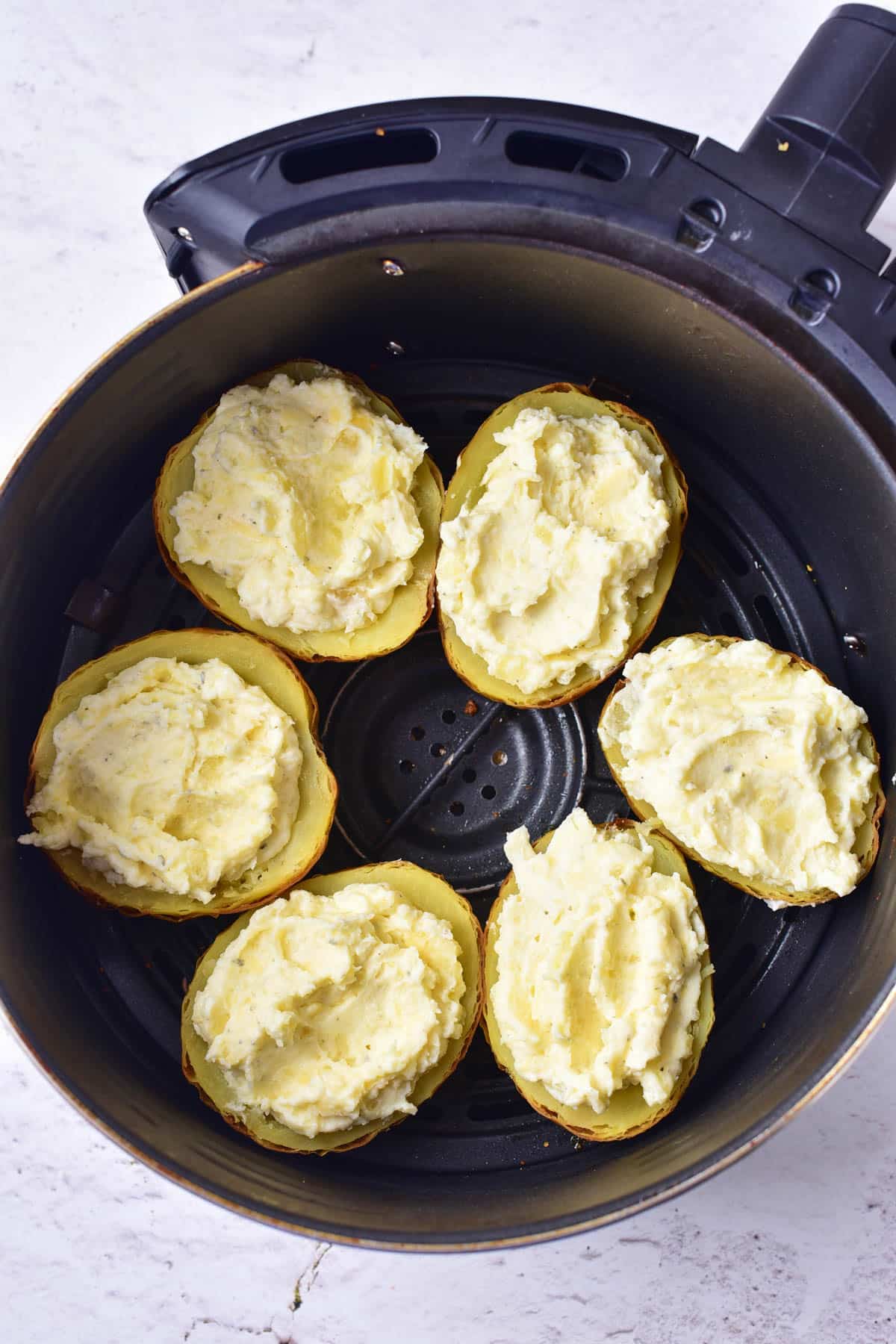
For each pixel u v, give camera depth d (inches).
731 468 19.2
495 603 17.8
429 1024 17.1
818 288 15.9
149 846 17.2
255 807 17.4
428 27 21.0
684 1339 20.1
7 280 21.0
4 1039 20.3
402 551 17.9
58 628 18.7
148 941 18.6
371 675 19.6
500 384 19.3
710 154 15.9
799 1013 17.8
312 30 21.1
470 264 17.0
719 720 17.6
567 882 17.4
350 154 16.6
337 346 18.6
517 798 19.4
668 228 15.9
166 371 17.4
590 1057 16.9
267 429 17.9
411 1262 20.2
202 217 16.0
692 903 17.4
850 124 15.8
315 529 17.9
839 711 17.6
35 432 16.5
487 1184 17.7
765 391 17.3
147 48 21.2
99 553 18.9
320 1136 17.3
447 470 19.7
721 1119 16.9
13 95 21.2
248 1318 20.2
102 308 21.0
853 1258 20.1
